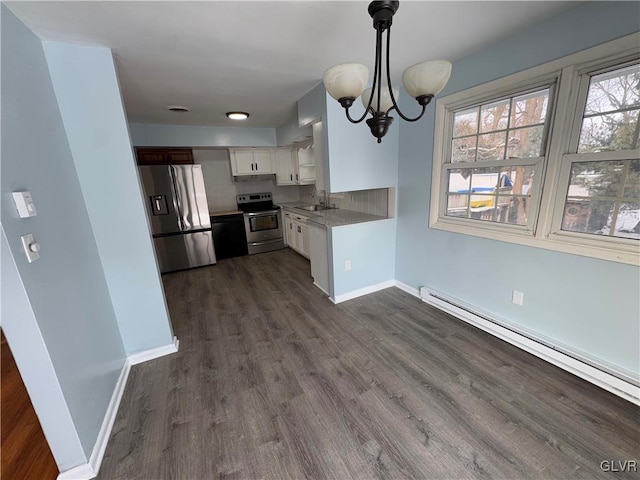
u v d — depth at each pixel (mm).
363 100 1409
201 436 1480
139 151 4488
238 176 5055
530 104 1852
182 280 3932
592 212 1646
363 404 1639
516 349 2055
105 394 1606
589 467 1236
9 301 1040
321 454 1357
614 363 1616
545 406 1554
